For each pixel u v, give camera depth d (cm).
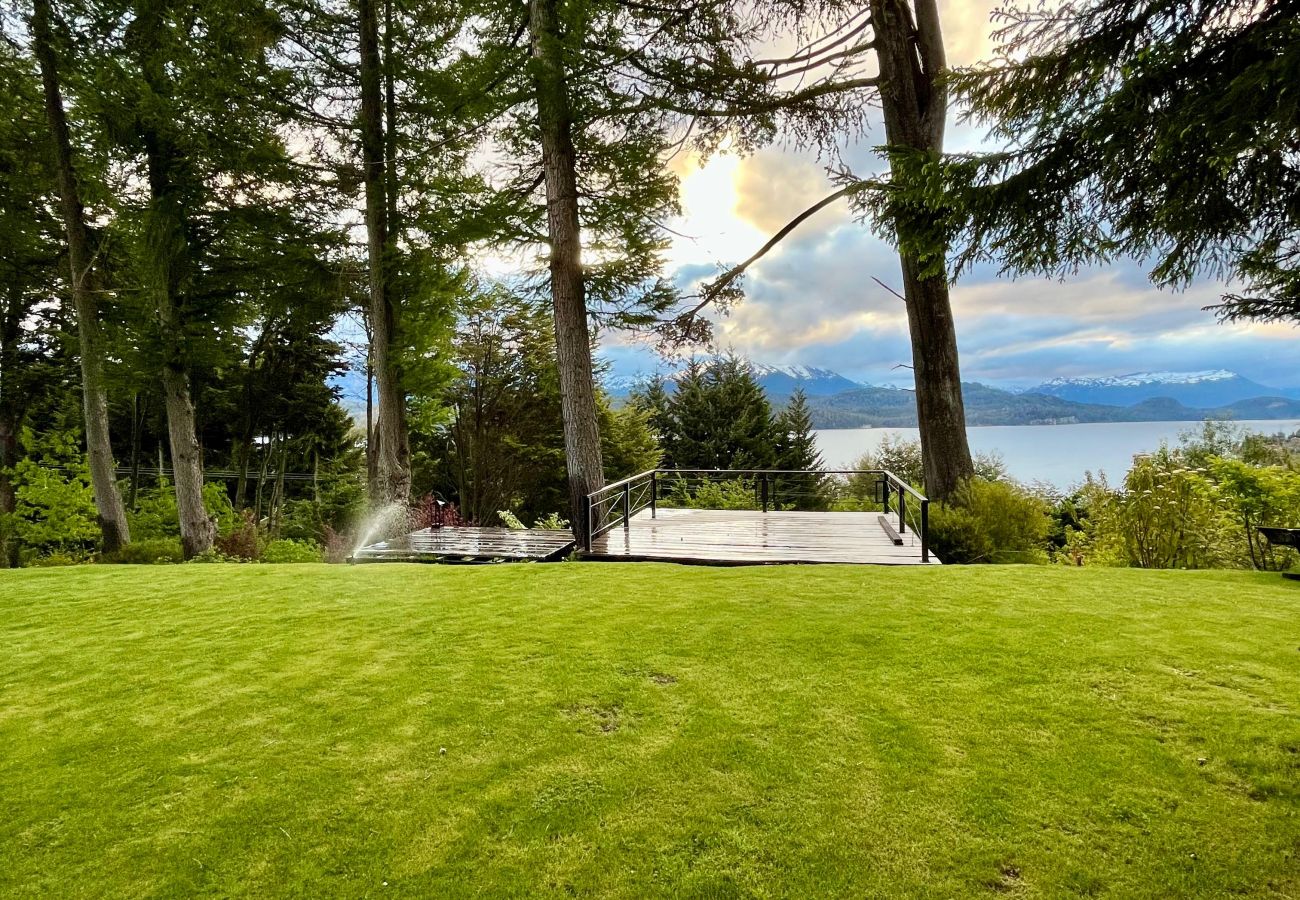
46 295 1479
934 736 258
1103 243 339
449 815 217
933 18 887
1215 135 260
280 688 327
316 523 2069
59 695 325
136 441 1894
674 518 1052
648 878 185
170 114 1013
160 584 591
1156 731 258
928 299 896
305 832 210
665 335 1023
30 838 210
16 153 1256
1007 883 179
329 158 1110
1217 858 187
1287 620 396
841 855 192
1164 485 715
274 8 977
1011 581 522
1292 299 484
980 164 334
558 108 834
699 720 278
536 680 328
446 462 2133
